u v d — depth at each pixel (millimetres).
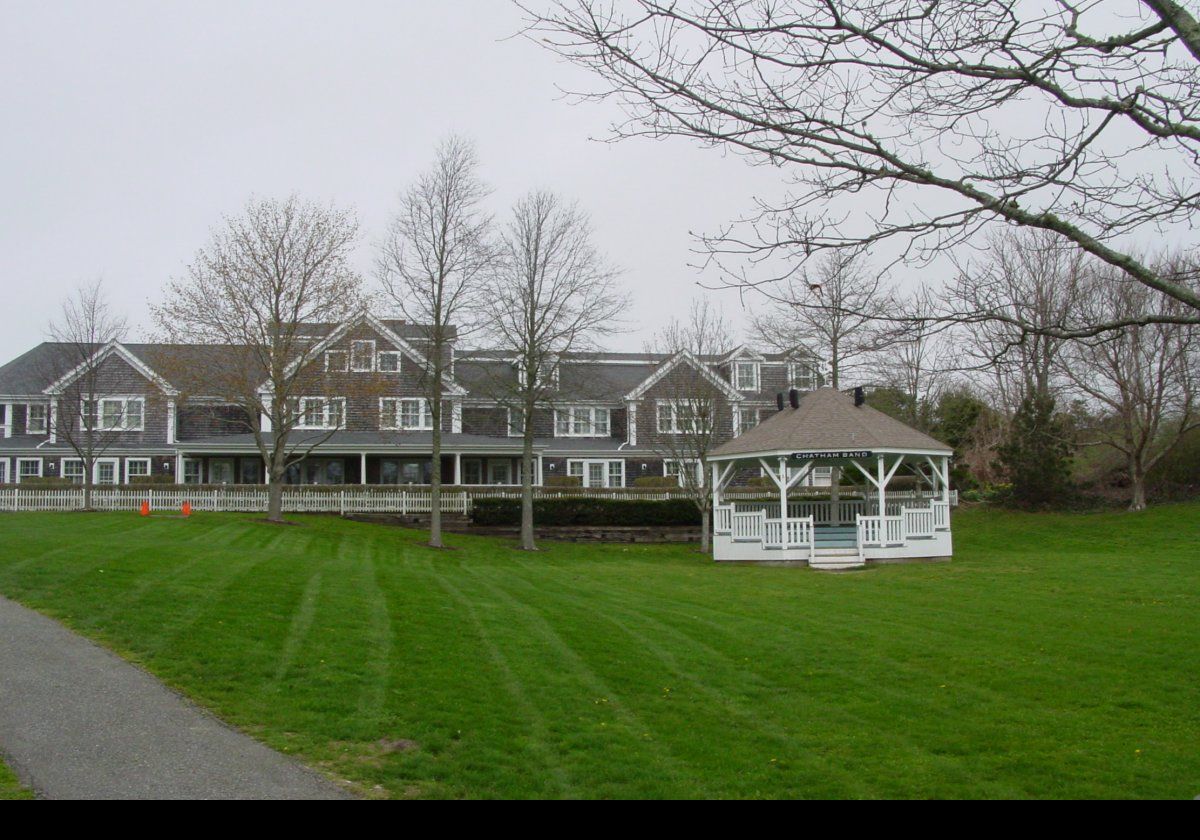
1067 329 7035
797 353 38750
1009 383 44625
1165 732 10008
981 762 8969
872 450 27844
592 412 48625
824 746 9375
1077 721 10375
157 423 44281
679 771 8359
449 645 12508
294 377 32156
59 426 37938
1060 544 31516
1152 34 6055
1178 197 6402
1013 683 12000
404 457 44219
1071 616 17156
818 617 17078
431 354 36094
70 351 40250
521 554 31703
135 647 11242
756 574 25406
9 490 36125
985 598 19750
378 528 35344
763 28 5984
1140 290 18797
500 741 8781
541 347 33938
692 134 6406
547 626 14656
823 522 33969
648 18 6000
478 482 45344
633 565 28469
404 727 8945
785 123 6391
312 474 43469
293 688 9953
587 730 9328
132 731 8383
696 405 37812
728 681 11836
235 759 7832
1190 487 37094
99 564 16766
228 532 27906
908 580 23359
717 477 31047
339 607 14469
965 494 42031
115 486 36594
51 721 8547
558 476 44375
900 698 11227
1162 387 33406
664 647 13672
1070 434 39375
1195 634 15242
